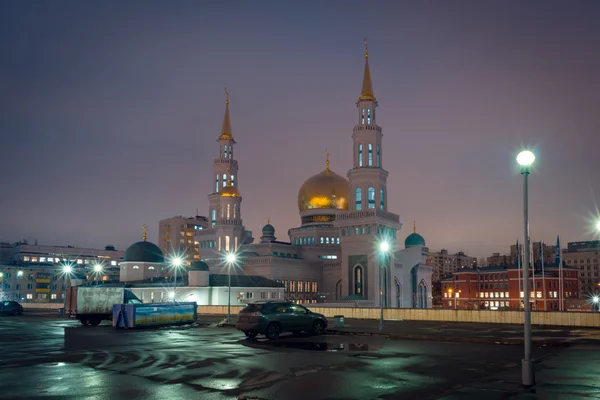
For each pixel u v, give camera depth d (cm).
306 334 3675
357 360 2339
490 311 4525
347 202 12625
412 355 2494
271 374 1997
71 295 6025
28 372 2070
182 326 4656
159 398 1612
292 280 11325
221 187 13100
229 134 13562
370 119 11125
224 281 9325
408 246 13125
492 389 1691
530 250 13138
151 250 11262
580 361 2239
